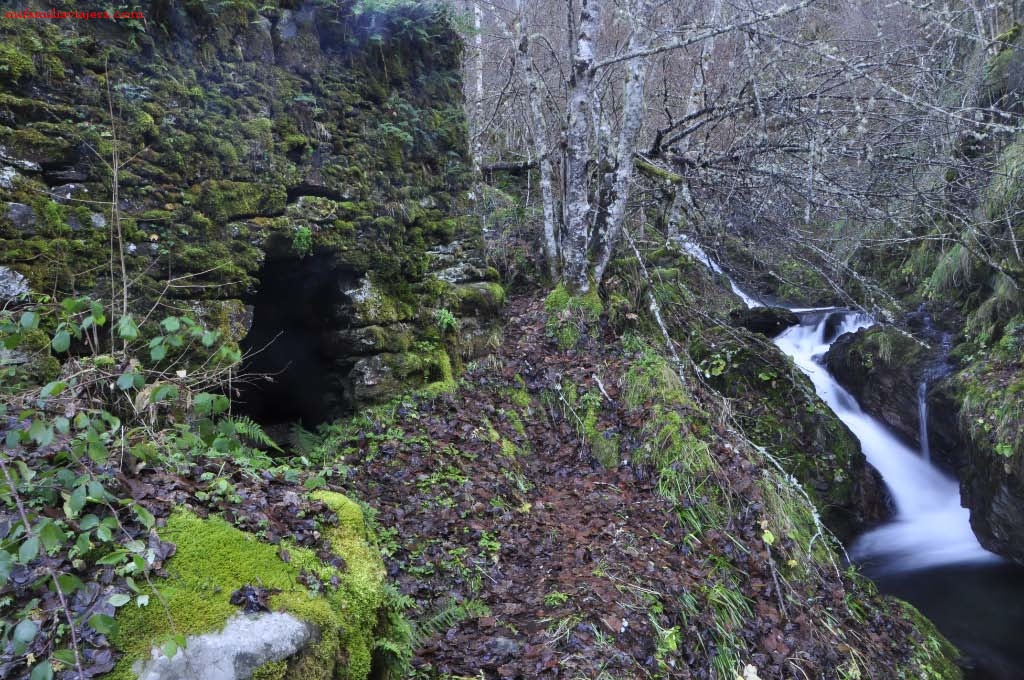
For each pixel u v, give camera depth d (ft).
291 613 7.47
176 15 12.31
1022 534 19.20
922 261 29.89
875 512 22.75
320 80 15.21
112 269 10.93
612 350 20.39
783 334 31.60
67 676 6.18
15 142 10.22
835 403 27.43
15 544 6.82
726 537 15.34
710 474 16.31
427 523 13.25
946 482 24.12
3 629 6.35
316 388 17.66
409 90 17.63
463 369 18.67
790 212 24.57
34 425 7.14
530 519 14.55
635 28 20.11
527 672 10.21
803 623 13.97
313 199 14.75
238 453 10.66
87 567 7.14
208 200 12.73
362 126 16.17
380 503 13.43
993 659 16.35
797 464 21.54
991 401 20.53
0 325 8.39
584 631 11.19
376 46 16.62
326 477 13.64
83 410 8.39
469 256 19.76
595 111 24.80
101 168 11.23
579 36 20.52
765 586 14.44
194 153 12.52
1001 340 22.58
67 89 10.90
